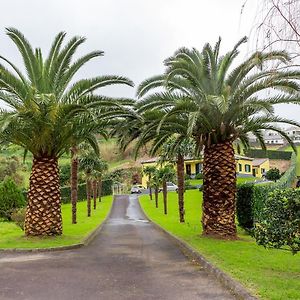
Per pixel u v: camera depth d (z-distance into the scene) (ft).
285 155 284.00
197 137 55.16
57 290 25.72
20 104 53.52
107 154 265.54
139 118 51.96
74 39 56.75
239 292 22.97
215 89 52.34
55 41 57.82
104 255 42.80
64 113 52.31
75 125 55.77
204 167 55.16
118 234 71.46
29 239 53.83
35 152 56.70
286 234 26.94
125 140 59.57
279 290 22.62
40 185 56.39
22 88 52.65
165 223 94.48
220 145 53.83
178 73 49.93
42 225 55.98
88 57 57.41
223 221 53.06
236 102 49.80
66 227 82.89
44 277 30.25
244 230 66.74
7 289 26.12
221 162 53.57
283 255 37.32
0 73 50.70
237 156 244.01
